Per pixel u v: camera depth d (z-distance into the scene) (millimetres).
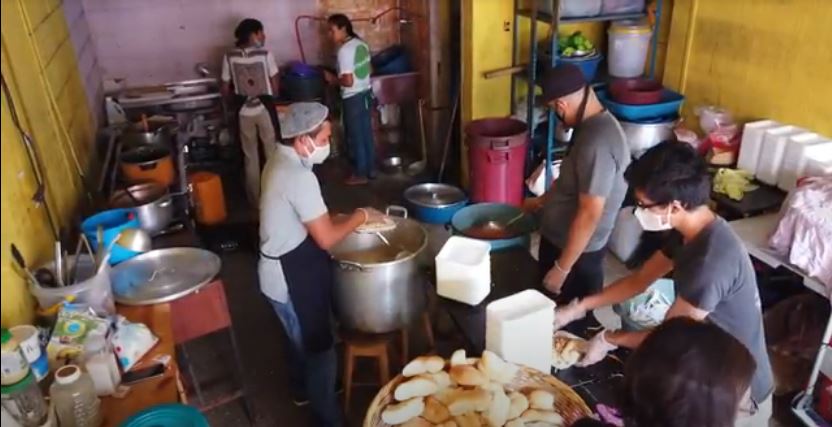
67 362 1727
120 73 5371
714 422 1011
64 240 2432
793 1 3160
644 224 1729
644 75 4242
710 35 3750
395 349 2771
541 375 1604
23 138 2195
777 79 3342
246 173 4617
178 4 5281
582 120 2367
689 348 1034
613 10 3996
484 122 4117
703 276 1613
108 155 3729
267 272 2344
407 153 5703
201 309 2268
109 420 1673
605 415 1579
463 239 2088
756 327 1712
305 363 2480
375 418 1540
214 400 2852
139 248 2480
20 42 2586
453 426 1510
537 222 2646
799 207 2562
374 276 2221
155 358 1913
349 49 4758
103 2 5105
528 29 4352
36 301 1922
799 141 3061
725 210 3186
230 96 5141
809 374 2656
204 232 4129
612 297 2002
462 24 4359
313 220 2225
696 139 3717
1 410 1408
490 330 1712
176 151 3934
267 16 5516
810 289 2758
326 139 2244
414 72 5395
